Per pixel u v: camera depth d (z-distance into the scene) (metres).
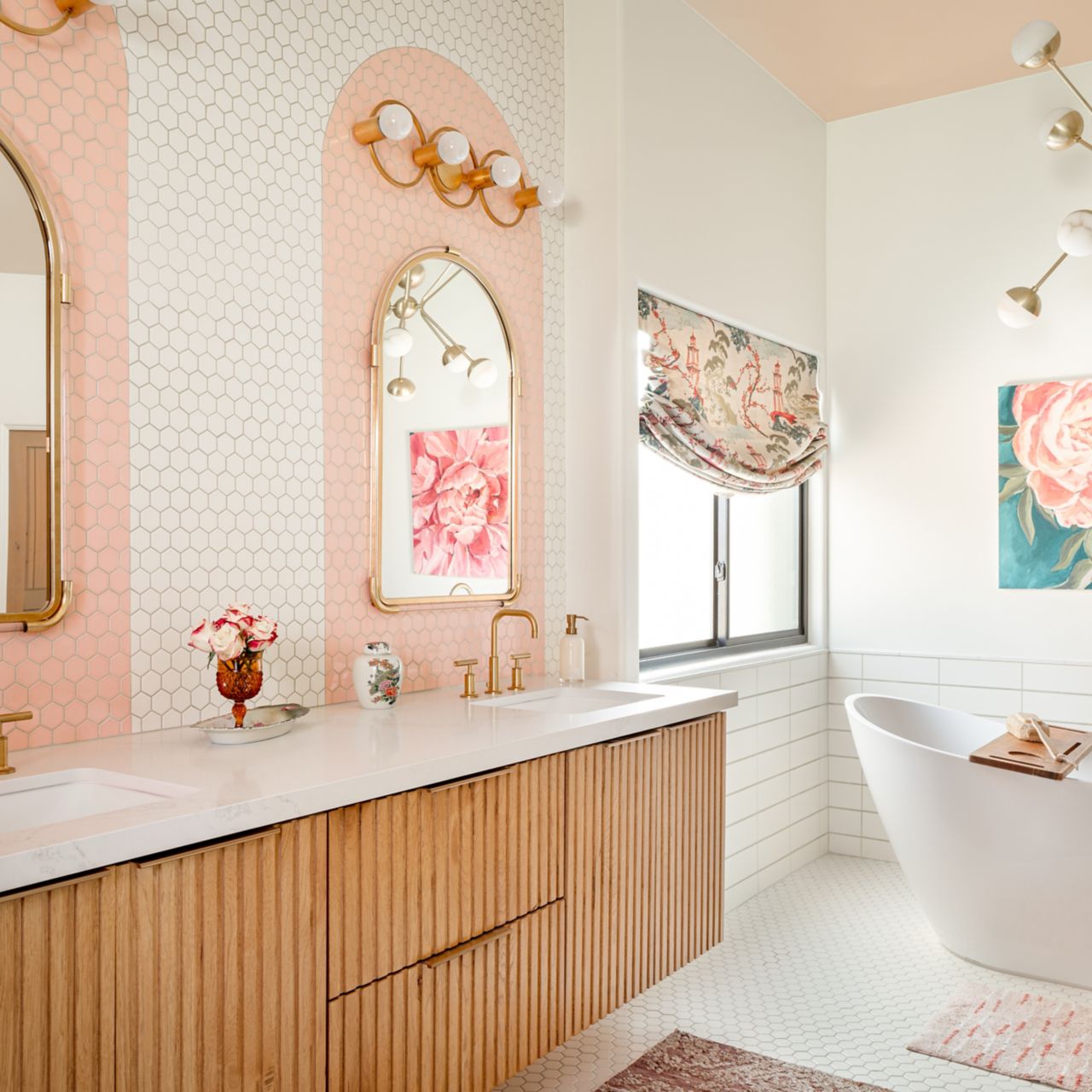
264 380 2.34
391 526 2.65
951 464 4.27
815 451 4.34
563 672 3.05
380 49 2.66
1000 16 3.67
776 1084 2.43
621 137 3.24
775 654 4.14
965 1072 2.51
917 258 4.37
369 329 2.61
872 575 4.45
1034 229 4.11
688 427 3.47
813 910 3.73
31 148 1.90
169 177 2.14
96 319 2.01
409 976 1.83
